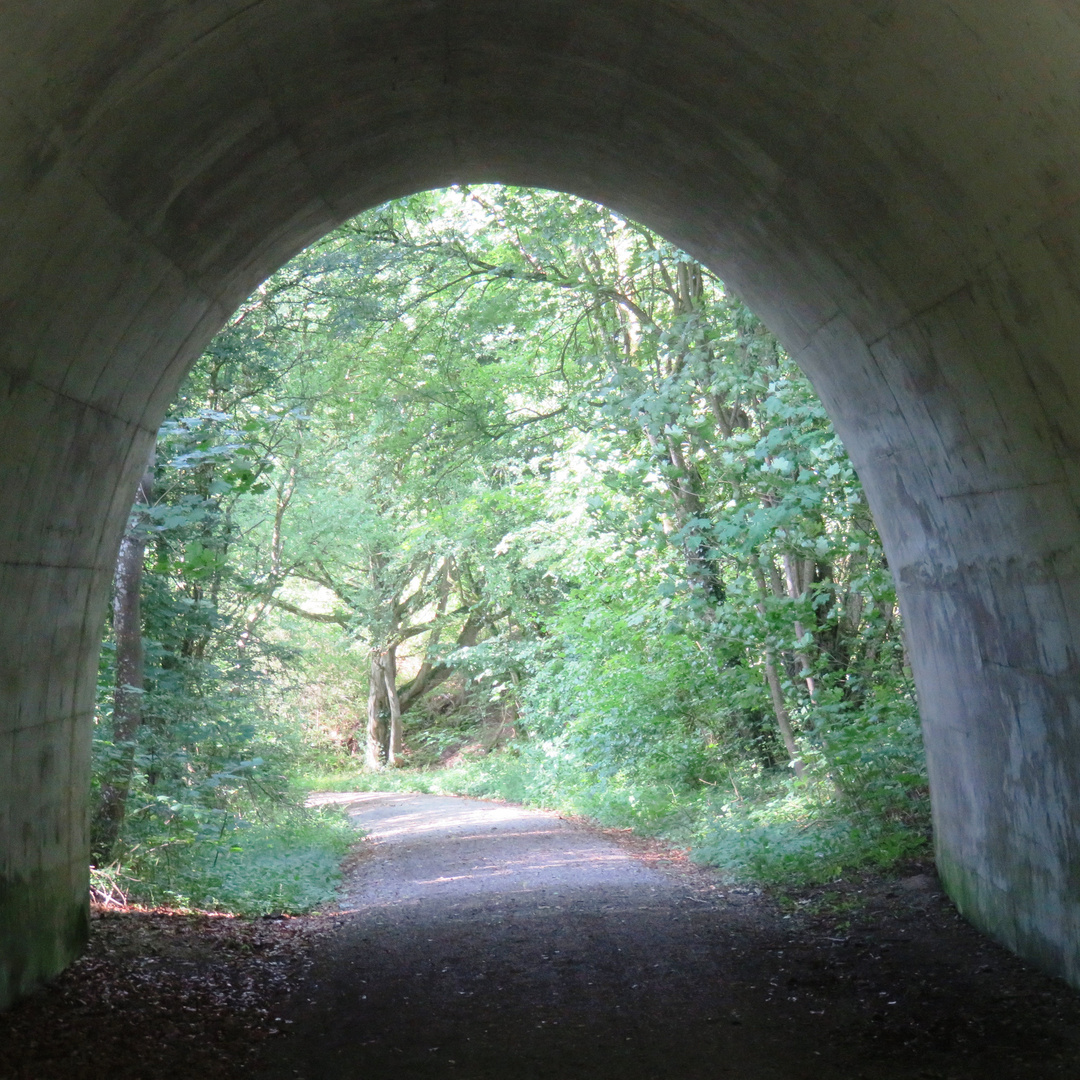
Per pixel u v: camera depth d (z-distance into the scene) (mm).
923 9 4012
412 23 5883
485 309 17672
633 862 11648
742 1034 5047
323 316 18062
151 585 11742
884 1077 4410
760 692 13820
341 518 24500
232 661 13727
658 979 6105
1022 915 6004
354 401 20531
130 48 4312
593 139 7816
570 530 19906
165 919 7891
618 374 13328
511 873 11234
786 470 10508
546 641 22641
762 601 12062
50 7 3662
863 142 5164
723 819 12766
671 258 14148
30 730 5738
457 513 26453
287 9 5027
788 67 5211
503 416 19625
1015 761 6031
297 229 7965
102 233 5148
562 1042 5043
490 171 9117
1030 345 4684
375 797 27891
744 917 7801
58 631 6129
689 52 5766
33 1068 4496
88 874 6773
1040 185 4066
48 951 5883
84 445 5957
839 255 6277
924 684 7852
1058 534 5023
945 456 6137
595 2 5688
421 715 37562
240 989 6090
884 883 8414
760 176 6520
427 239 17625
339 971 6625
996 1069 4430
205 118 5355
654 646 16609
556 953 6852
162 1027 5238
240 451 9938
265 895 9602
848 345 7012
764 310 8625
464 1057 4879
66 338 5305
